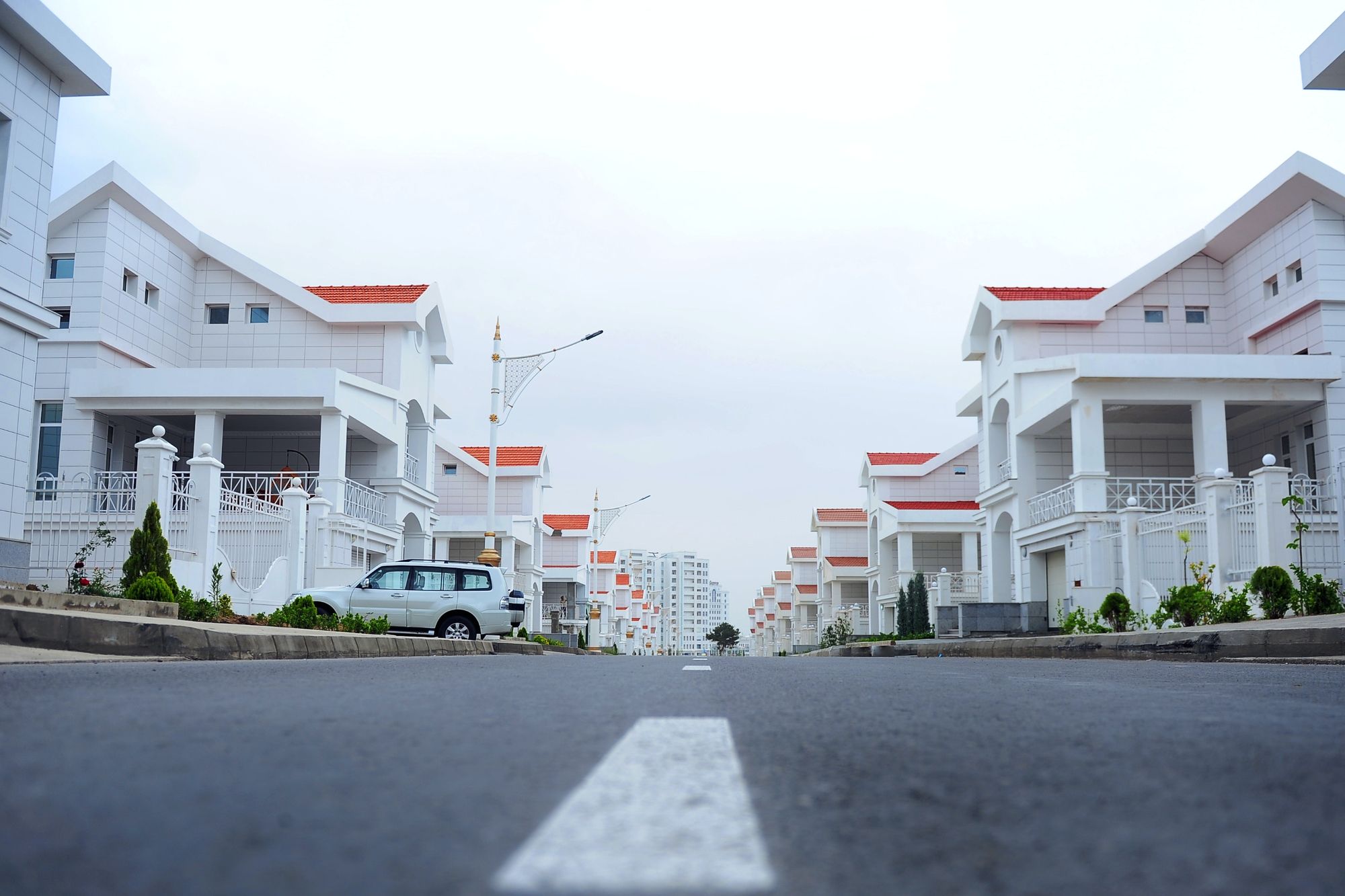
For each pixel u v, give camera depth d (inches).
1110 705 199.9
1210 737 145.5
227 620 561.0
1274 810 94.6
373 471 1085.8
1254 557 654.5
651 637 4008.4
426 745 132.1
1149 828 87.1
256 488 763.4
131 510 633.6
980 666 432.5
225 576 635.5
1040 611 996.6
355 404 955.3
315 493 887.1
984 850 79.2
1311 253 958.4
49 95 573.9
